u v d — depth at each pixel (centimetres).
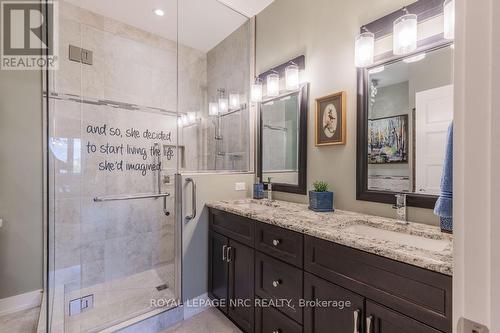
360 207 167
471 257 39
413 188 143
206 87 287
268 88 231
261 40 249
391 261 98
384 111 155
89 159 229
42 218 215
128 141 249
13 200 206
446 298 83
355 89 170
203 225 216
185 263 206
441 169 132
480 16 37
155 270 235
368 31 161
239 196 240
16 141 207
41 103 216
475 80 38
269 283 155
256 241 165
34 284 212
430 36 136
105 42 243
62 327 174
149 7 238
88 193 228
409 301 93
